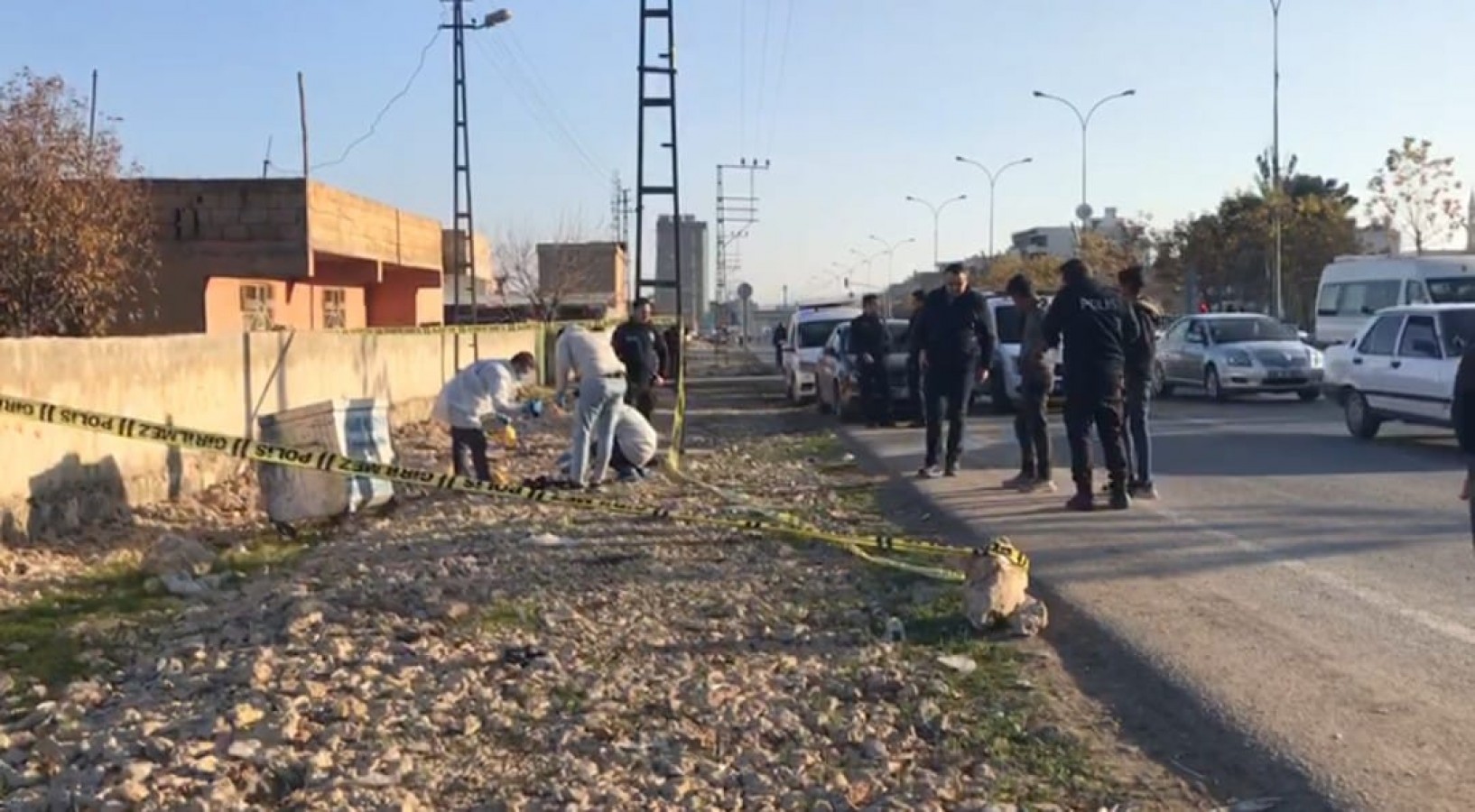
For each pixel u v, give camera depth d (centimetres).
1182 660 694
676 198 2961
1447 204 5434
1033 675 693
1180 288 6738
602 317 5759
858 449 1834
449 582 909
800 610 835
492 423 1756
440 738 598
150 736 587
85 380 1114
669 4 2948
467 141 4081
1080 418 1153
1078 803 525
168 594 904
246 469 1433
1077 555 966
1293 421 2075
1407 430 1900
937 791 534
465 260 4100
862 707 645
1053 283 6353
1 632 788
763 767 565
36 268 1864
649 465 1562
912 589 877
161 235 2252
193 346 1333
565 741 591
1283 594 834
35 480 1044
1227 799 524
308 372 1694
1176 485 1318
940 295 1420
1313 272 5941
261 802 529
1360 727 586
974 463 1565
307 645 747
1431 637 724
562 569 957
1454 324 1647
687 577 931
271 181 2270
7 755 582
